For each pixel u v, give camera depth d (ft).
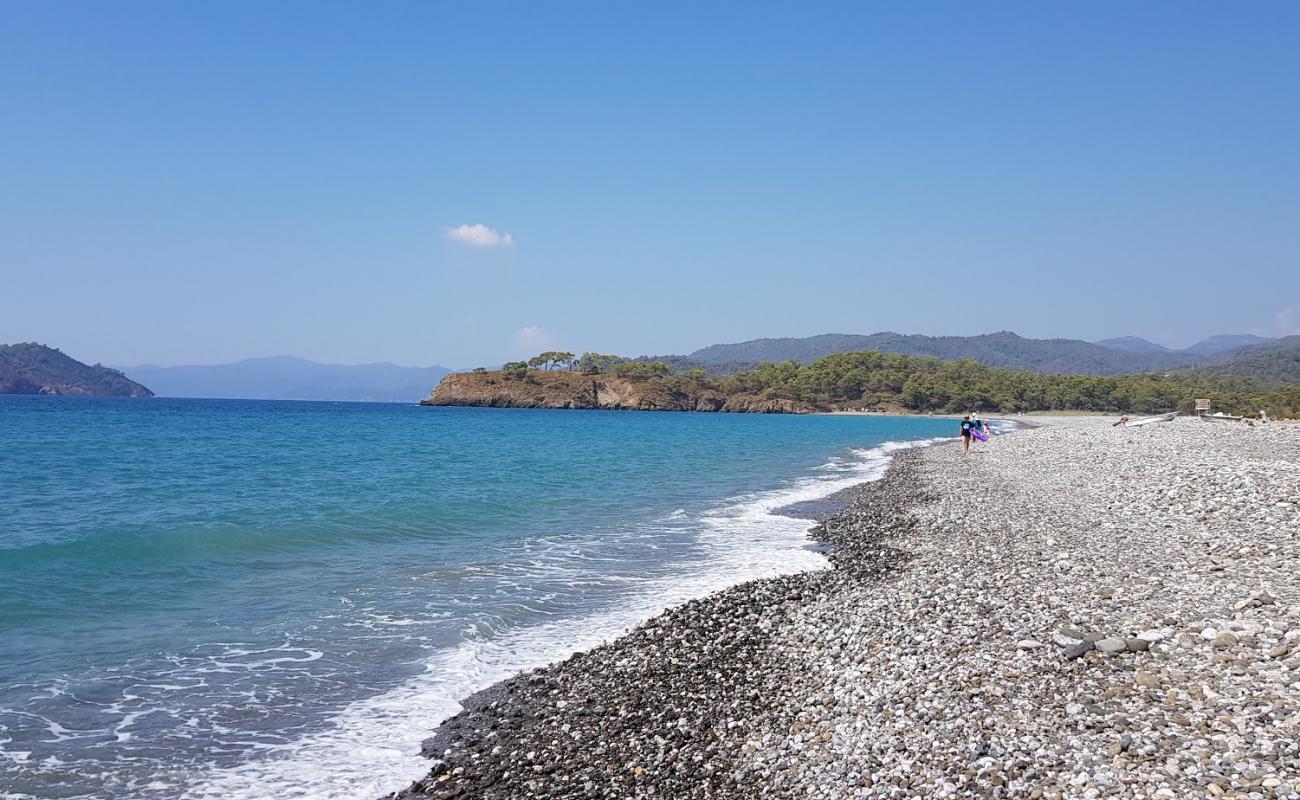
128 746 31.17
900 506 97.71
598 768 28.86
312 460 154.92
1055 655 33.30
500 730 33.09
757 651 41.65
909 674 33.96
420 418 440.04
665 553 71.97
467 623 48.60
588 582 60.23
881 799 23.50
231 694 36.63
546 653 43.47
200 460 149.69
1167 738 24.00
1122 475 100.83
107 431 239.09
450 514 90.38
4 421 286.87
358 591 55.77
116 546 66.33
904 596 48.83
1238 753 22.36
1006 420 521.24
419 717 34.63
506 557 68.74
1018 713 27.84
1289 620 34.50
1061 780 22.45
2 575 55.67
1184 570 48.47
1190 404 616.80
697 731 31.45
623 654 42.37
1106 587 45.47
